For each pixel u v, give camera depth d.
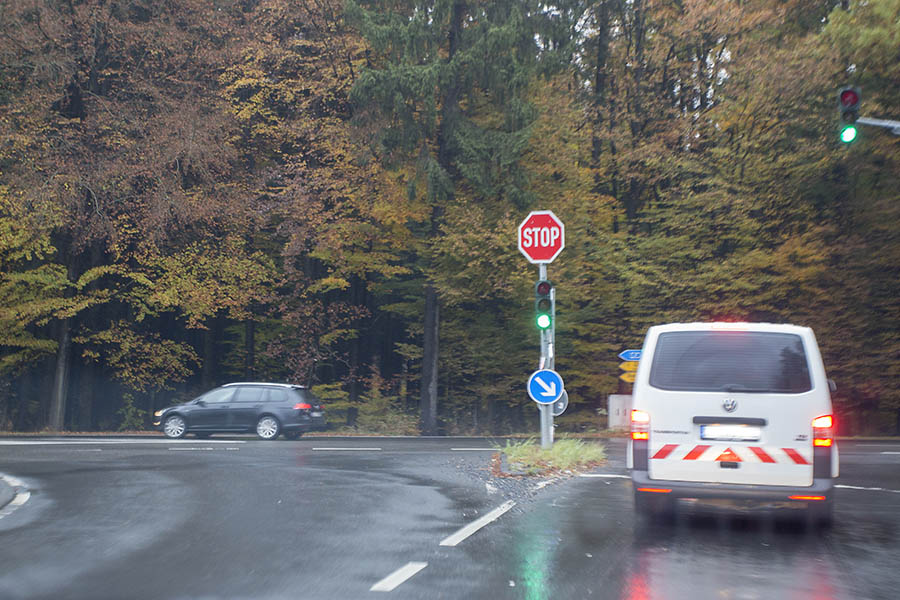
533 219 30.41
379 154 30.09
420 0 29.81
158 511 10.80
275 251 35.91
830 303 31.47
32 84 29.19
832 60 25.09
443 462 17.34
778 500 9.30
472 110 31.97
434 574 7.25
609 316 35.06
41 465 16.89
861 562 7.89
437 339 32.91
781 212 31.39
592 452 17.36
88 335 32.94
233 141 33.06
